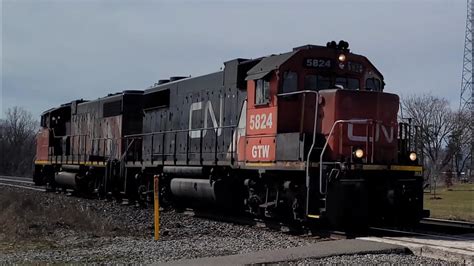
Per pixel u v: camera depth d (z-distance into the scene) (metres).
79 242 12.55
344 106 13.44
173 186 19.23
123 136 23.94
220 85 17.47
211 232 13.98
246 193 16.34
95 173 26.47
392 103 14.05
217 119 17.45
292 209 13.89
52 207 17.84
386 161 13.66
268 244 11.76
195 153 18.56
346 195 12.77
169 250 11.02
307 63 14.41
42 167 33.53
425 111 66.88
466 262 9.53
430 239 11.71
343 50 14.84
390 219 13.41
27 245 12.27
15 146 93.62
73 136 29.78
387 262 9.46
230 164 16.28
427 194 34.00
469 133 65.31
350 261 9.49
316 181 13.10
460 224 15.21
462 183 54.12
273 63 14.68
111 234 13.83
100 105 26.84
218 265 9.09
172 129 20.53
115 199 24.88
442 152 65.50
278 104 14.16
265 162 14.55
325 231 13.14
